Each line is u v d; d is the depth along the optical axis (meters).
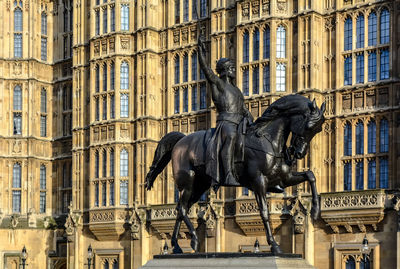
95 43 60.03
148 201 55.97
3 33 66.00
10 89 65.56
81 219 60.09
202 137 18.42
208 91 54.44
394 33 45.66
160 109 57.78
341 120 47.66
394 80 45.31
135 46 58.50
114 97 58.25
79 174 60.88
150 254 55.41
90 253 54.78
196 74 55.78
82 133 61.16
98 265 58.59
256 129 17.47
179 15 57.50
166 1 58.25
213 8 53.69
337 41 48.19
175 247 18.59
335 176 47.47
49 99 67.50
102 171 58.44
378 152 45.81
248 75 50.78
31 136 65.19
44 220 64.88
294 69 49.38
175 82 57.25
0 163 64.44
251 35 50.81
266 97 49.47
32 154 65.19
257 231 49.38
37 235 63.88
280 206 48.28
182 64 56.75
